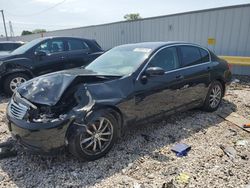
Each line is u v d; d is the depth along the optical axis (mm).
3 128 4441
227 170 3074
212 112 5219
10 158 3381
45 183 2861
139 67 3820
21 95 3426
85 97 3199
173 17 10977
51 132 2955
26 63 6676
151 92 3854
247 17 8875
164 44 4363
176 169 3107
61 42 7363
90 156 3250
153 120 4062
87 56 7707
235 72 9531
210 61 5066
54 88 3295
